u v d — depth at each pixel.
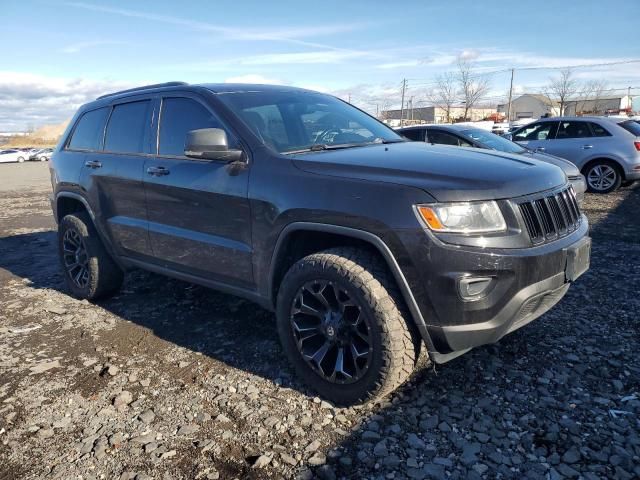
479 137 8.72
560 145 11.12
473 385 3.01
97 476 2.37
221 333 3.90
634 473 2.29
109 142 4.42
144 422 2.78
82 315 4.42
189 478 2.34
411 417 2.72
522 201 2.65
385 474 2.32
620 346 3.46
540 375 3.11
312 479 2.31
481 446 2.49
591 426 2.62
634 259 5.59
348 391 2.81
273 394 3.01
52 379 3.29
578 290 4.58
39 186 19.19
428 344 2.63
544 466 2.34
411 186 2.60
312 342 3.01
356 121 4.08
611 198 10.16
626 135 10.50
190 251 3.63
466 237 2.49
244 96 3.74
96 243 4.59
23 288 5.32
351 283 2.69
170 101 3.93
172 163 3.72
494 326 2.56
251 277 3.26
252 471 2.37
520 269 2.54
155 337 3.88
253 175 3.15
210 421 2.76
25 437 2.68
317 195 2.83
